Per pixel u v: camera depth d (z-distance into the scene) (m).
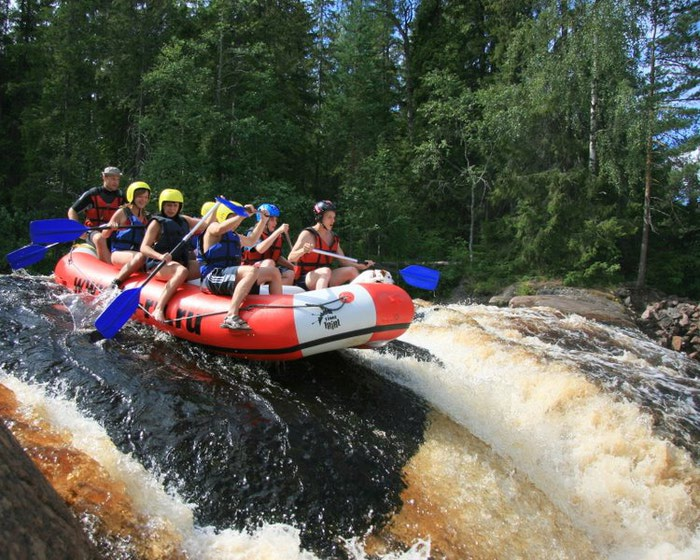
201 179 19.56
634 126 17.81
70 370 4.56
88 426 3.86
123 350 5.13
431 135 23.47
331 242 6.16
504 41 23.38
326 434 4.36
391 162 24.67
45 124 20.19
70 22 21.36
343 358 5.84
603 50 18.08
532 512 4.39
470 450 4.79
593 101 19.47
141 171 20.03
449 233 25.23
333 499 3.76
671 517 4.91
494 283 20.81
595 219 19.36
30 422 3.62
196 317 5.21
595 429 5.72
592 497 4.94
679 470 5.27
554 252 20.11
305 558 3.25
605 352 8.66
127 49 21.94
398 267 22.34
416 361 6.31
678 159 20.03
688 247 22.14
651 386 6.73
